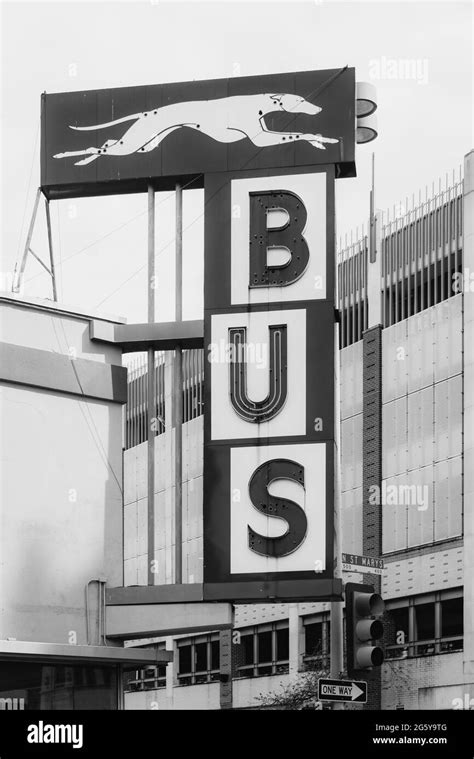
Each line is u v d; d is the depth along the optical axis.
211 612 31.17
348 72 33.53
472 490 52.62
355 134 33.19
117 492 32.50
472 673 51.16
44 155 34.38
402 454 56.84
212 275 33.09
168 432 66.00
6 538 30.80
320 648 58.62
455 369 54.50
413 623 55.03
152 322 33.28
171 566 64.25
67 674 31.14
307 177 33.12
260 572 31.28
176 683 67.69
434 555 54.31
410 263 58.22
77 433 32.25
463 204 55.12
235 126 33.69
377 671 55.72
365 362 59.72
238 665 63.59
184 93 34.12
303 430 31.86
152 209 34.00
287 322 32.44
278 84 33.75
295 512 31.48
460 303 54.72
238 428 32.19
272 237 33.00
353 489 59.44
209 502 31.91
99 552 31.91
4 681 30.38
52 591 31.09
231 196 33.31
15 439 31.39
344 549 59.28
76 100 34.56
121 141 34.09
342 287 62.72
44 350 32.12
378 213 60.59
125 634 31.44
